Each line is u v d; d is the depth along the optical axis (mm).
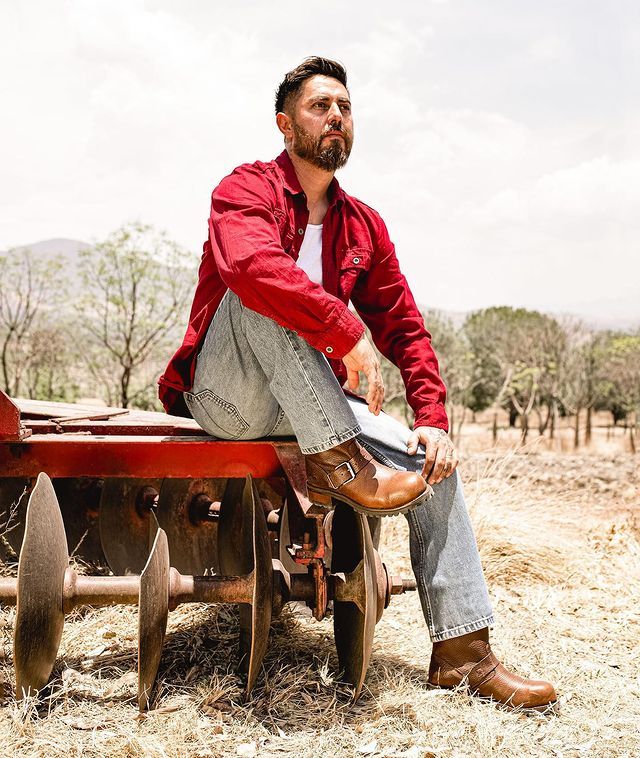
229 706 2578
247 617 2805
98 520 4289
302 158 2785
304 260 2852
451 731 2480
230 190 2678
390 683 2795
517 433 43500
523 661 3125
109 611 3355
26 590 2346
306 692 2709
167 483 3926
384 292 3010
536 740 2475
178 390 2926
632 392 42562
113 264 16141
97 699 2584
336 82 2797
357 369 2482
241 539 3371
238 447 2861
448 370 32375
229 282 2471
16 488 4098
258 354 2578
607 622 3711
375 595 2691
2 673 2594
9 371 19891
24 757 2223
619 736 2539
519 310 50344
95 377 18250
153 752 2260
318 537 2613
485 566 4383
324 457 2506
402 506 2463
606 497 7715
